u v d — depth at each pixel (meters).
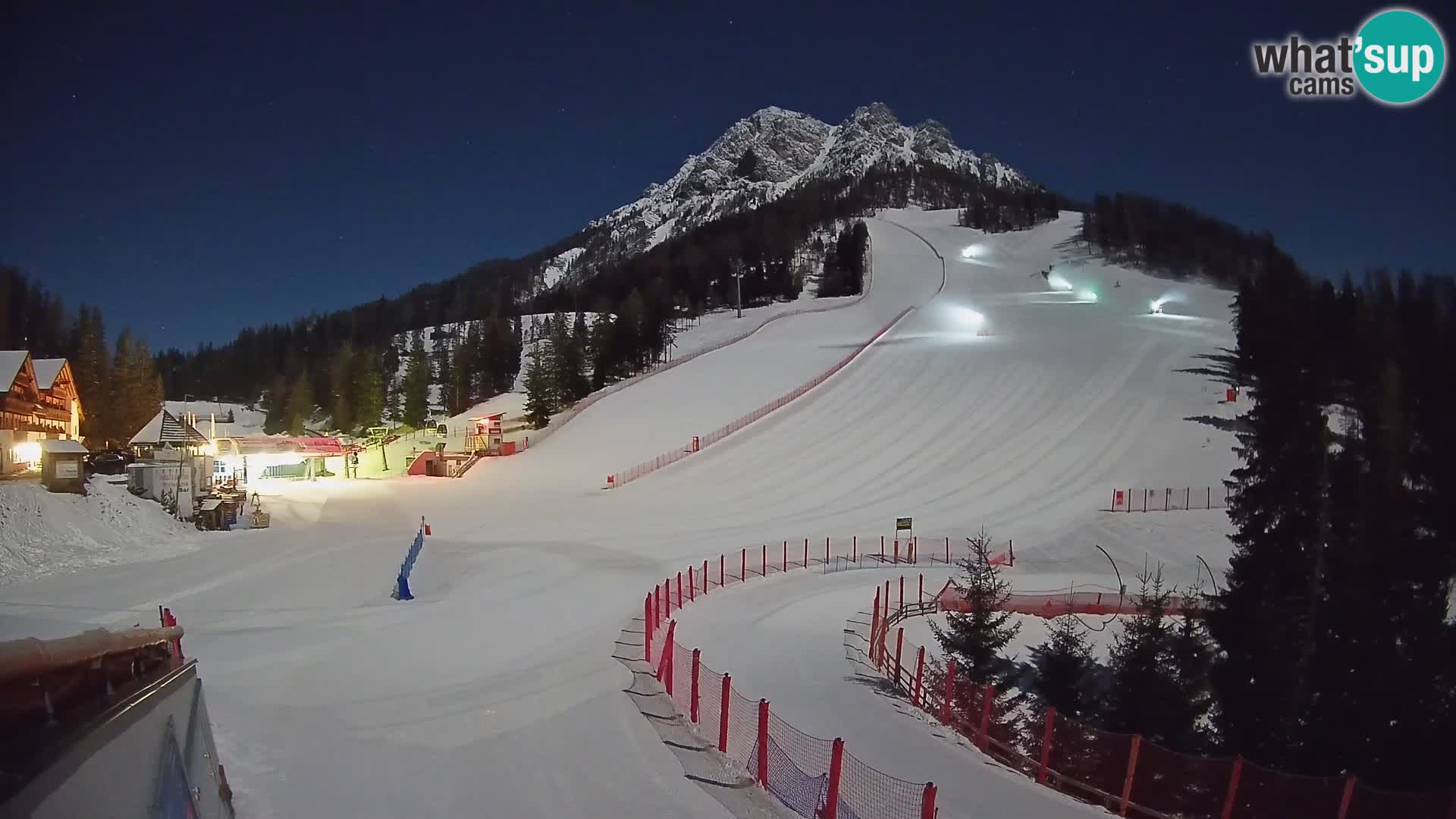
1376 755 14.72
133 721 4.74
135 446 44.88
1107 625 26.69
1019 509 42.69
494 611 21.14
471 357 111.31
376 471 69.50
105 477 36.28
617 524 40.69
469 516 42.72
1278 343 19.92
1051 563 34.91
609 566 29.58
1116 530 38.75
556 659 16.53
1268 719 16.55
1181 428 50.81
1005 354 68.62
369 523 39.50
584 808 9.50
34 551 23.62
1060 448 50.44
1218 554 35.47
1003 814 10.77
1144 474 45.62
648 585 26.28
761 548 35.28
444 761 10.80
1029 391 59.94
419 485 57.09
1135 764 13.17
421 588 24.30
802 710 14.78
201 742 6.60
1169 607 27.23
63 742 3.80
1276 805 12.67
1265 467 19.45
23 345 56.50
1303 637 17.31
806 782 10.70
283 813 8.84
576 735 12.06
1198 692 18.17
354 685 14.23
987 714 14.48
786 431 58.94
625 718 12.91
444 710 12.99
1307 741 15.62
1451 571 17.12
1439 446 18.41
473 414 97.31
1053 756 14.67
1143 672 17.67
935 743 13.63
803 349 82.00
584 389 88.19
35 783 3.37
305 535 34.53
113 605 19.97
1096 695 19.47
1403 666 15.74
